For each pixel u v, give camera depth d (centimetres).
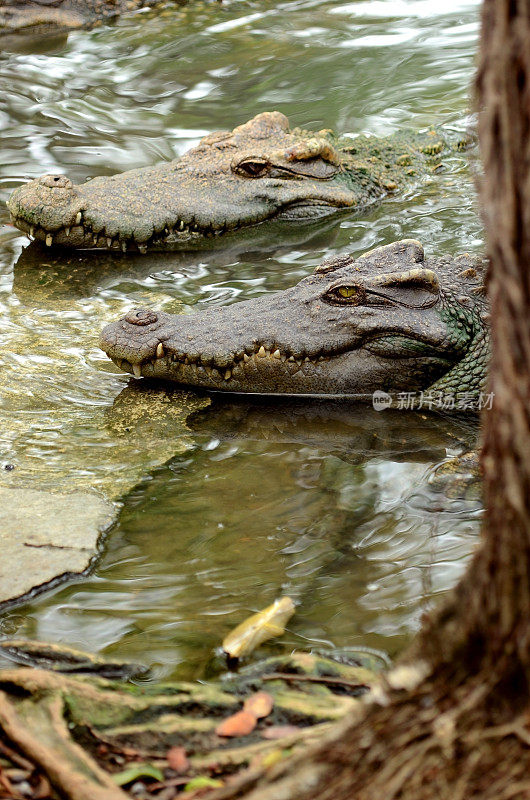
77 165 1934
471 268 1341
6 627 846
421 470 1094
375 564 921
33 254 1688
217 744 686
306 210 1822
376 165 1928
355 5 2862
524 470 495
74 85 2364
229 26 2739
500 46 465
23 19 2758
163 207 1722
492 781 516
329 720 702
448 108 2197
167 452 1138
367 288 1264
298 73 2400
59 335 1410
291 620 846
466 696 532
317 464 1113
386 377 1274
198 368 1270
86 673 779
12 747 669
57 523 984
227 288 1532
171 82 2375
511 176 474
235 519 1003
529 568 504
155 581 909
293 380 1272
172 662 802
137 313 1290
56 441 1159
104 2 2827
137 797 631
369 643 812
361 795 530
